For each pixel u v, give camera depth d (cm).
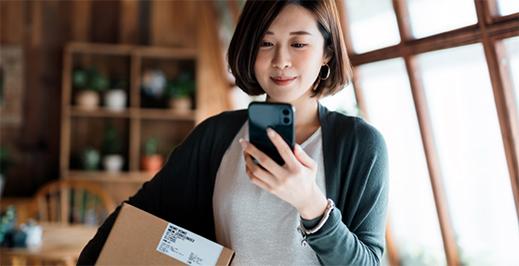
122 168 456
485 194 242
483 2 211
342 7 290
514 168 216
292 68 92
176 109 448
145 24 467
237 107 463
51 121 449
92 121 456
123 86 451
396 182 294
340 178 96
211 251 95
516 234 232
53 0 454
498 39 209
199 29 473
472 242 257
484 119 233
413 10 253
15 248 260
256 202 95
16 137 443
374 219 94
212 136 108
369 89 296
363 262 86
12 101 443
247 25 96
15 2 447
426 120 260
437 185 261
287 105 82
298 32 91
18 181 442
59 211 432
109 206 393
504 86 213
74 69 450
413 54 253
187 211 110
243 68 99
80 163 442
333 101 307
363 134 96
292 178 77
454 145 252
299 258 93
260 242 95
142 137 466
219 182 102
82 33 457
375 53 275
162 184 110
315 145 98
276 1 92
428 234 287
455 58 239
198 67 451
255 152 79
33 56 448
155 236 98
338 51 98
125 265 98
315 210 80
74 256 256
